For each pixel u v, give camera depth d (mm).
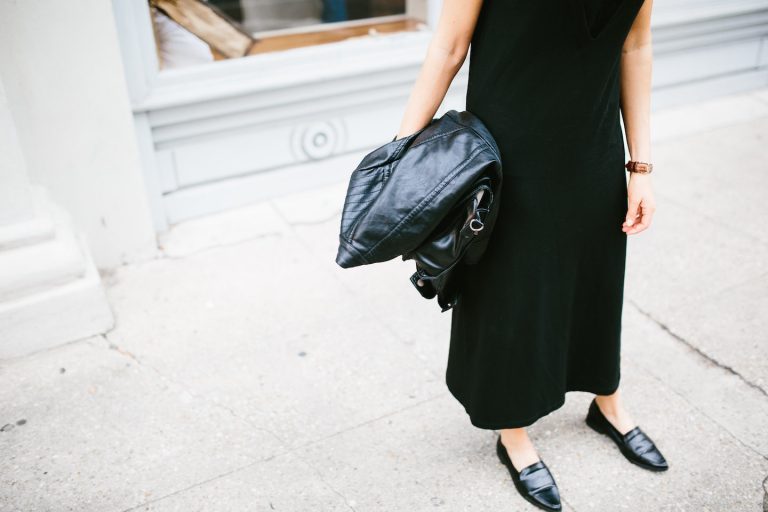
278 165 3416
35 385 2363
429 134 1562
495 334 1766
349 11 3494
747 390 2359
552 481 1961
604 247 1771
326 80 3275
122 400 2309
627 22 1446
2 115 2262
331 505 1946
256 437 2170
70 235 2578
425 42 3434
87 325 2566
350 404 2303
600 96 1535
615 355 1959
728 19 4312
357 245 1491
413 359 2504
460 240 1479
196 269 2971
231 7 3162
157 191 3105
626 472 2055
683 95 4480
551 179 1591
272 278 2924
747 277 2943
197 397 2322
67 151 2648
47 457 2092
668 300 2811
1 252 2422
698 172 3791
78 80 2545
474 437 2182
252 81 3102
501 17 1478
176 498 1965
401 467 2070
